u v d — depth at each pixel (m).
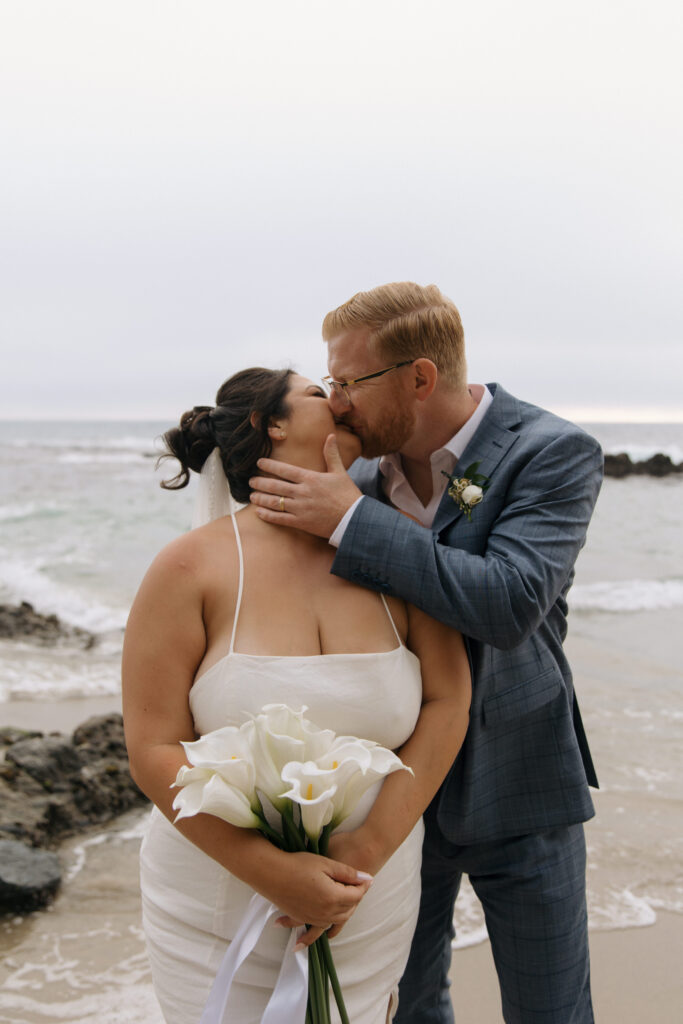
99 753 4.73
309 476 1.96
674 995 3.13
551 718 2.39
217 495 2.09
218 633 1.83
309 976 1.70
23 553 14.66
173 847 1.87
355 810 1.80
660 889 3.85
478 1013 3.05
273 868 1.63
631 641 8.79
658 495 27.25
